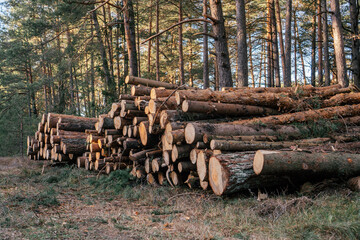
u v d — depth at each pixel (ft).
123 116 27.22
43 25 59.72
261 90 27.32
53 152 36.45
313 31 73.87
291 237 11.85
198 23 72.28
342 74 40.34
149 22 82.99
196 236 12.48
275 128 21.16
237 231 13.05
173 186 22.44
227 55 33.76
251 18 79.25
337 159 16.69
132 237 12.39
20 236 11.84
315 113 23.38
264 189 17.95
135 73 46.44
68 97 75.61
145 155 24.82
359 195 15.17
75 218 15.02
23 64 82.58
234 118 23.50
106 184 24.44
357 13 45.01
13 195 19.62
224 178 16.22
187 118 22.29
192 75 102.94
